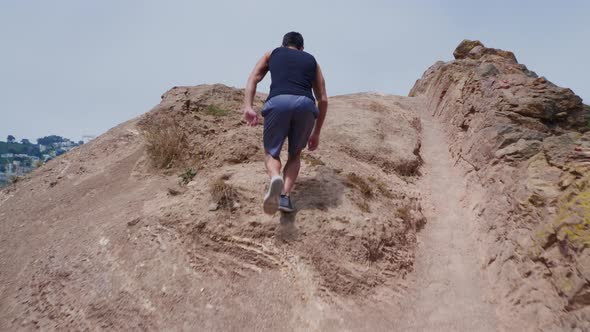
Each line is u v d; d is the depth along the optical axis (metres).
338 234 4.10
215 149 5.69
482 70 7.85
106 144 8.28
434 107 9.78
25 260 4.87
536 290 3.54
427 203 5.59
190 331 3.47
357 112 7.40
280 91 4.10
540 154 4.81
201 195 4.61
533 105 6.19
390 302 3.83
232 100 7.21
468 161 6.21
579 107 6.34
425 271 4.35
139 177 6.12
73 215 5.70
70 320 3.73
